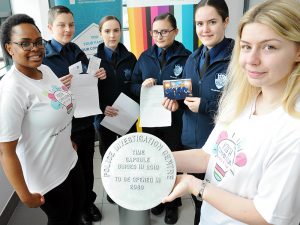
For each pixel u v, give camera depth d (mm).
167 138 2039
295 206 621
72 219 1586
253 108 774
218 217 833
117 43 2033
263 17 599
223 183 787
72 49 1866
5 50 1173
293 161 599
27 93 1141
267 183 642
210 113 1500
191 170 959
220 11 1404
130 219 1786
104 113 2035
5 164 1117
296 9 588
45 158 1250
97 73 1861
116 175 849
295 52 613
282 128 640
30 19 1165
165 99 1618
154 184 832
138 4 2697
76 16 2547
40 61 1182
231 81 857
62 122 1272
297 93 639
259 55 625
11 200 2139
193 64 1611
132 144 860
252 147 708
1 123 1070
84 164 2006
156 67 1966
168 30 1845
